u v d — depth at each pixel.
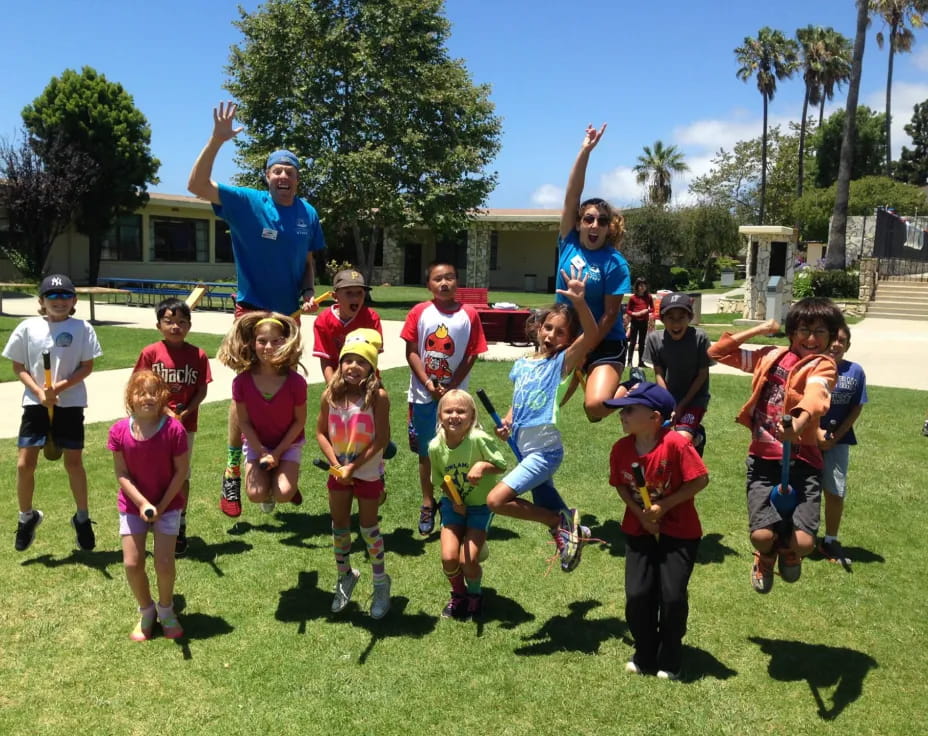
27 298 25.34
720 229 46.59
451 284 5.25
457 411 3.90
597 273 4.73
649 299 14.09
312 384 10.41
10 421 7.93
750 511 3.89
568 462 6.90
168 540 3.79
